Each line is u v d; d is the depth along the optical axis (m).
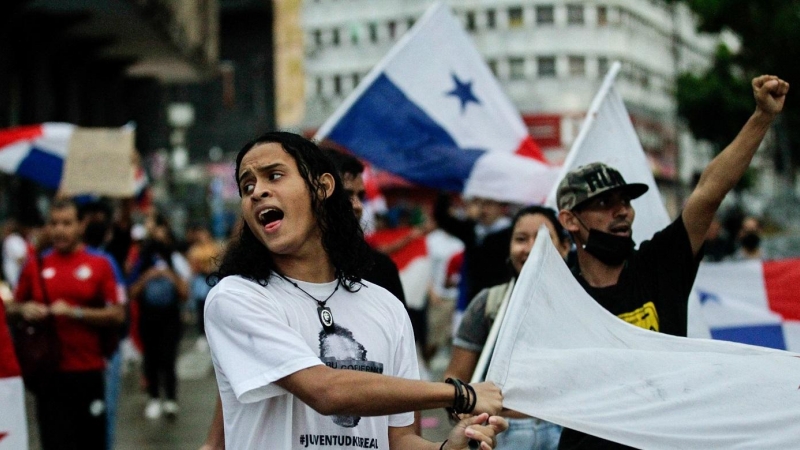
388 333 3.12
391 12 61.78
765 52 23.05
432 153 6.96
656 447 3.10
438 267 12.38
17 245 14.75
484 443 2.81
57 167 10.32
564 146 54.28
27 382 6.83
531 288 3.27
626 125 5.52
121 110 35.41
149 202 14.04
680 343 3.38
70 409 6.92
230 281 2.98
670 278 4.11
